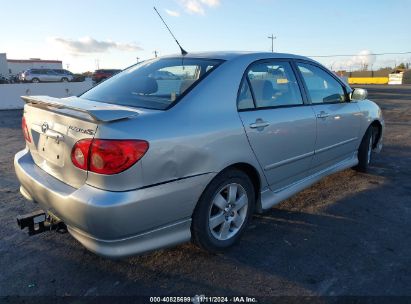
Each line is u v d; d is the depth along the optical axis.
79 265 2.99
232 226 3.22
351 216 3.88
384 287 2.69
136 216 2.43
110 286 2.72
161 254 3.13
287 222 3.73
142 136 2.43
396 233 3.51
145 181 2.45
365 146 5.12
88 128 2.42
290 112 3.58
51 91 17.70
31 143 3.12
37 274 2.87
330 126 4.16
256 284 2.74
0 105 16.36
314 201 4.28
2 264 2.99
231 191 3.09
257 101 3.30
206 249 3.00
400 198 4.38
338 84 4.55
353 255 3.12
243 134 3.04
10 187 4.81
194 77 3.09
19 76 41.53
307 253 3.15
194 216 2.86
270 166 3.39
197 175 2.73
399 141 7.77
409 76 52.72
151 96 3.00
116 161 2.34
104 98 3.19
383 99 19.50
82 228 2.47
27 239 3.39
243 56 3.37
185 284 2.74
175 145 2.57
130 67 3.84
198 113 2.80
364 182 4.93
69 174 2.59
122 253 2.48
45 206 2.80
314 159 4.04
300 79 3.90
